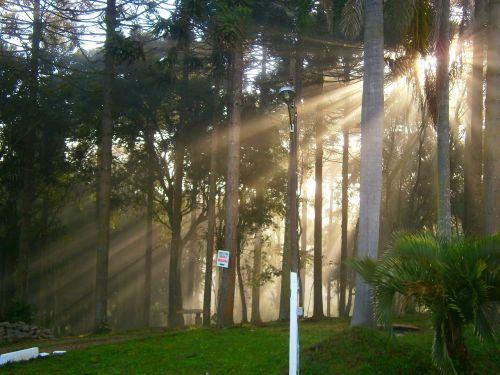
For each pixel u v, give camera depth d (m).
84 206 37.84
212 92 27.56
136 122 28.59
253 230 30.00
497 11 14.48
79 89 27.52
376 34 13.52
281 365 9.77
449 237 8.74
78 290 39.12
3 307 30.12
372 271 8.85
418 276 8.20
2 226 29.53
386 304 8.52
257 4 20.66
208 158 27.70
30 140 26.86
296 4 19.67
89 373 10.11
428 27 14.09
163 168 29.41
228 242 18.20
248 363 10.26
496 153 14.05
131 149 29.62
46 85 28.00
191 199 29.91
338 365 9.13
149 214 31.67
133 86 27.41
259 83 26.33
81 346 14.38
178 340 13.50
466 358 8.83
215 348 12.01
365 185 13.06
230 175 18.52
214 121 23.41
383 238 28.31
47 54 28.39
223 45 18.53
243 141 27.30
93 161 29.91
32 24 25.61
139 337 15.72
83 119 28.31
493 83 14.27
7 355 11.34
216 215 29.66
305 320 20.89
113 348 12.70
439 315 8.20
